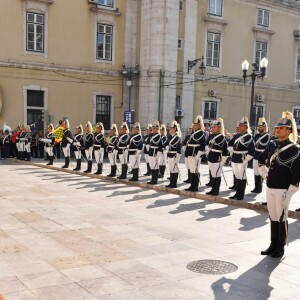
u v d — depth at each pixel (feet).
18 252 20.40
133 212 30.04
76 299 15.21
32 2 79.15
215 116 96.89
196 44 92.58
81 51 84.69
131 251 20.93
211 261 19.72
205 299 15.46
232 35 98.07
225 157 36.19
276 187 20.40
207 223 27.22
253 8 100.94
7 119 78.54
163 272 18.13
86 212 29.58
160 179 47.01
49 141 61.72
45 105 81.71
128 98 89.61
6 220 26.73
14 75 78.59
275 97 106.52
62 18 82.38
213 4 94.99
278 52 106.22
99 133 51.19
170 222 27.25
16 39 78.48
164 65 86.02
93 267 18.54
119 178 46.83
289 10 107.04
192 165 38.06
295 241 23.47
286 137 20.42
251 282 17.24
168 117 87.35
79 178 49.06
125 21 88.74
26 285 16.40
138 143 44.93
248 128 34.50
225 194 36.58
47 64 81.15
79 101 85.10
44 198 34.73
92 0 84.38
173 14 86.28
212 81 95.50
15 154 76.54
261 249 21.83
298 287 16.81
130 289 16.20
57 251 20.70
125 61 89.40
